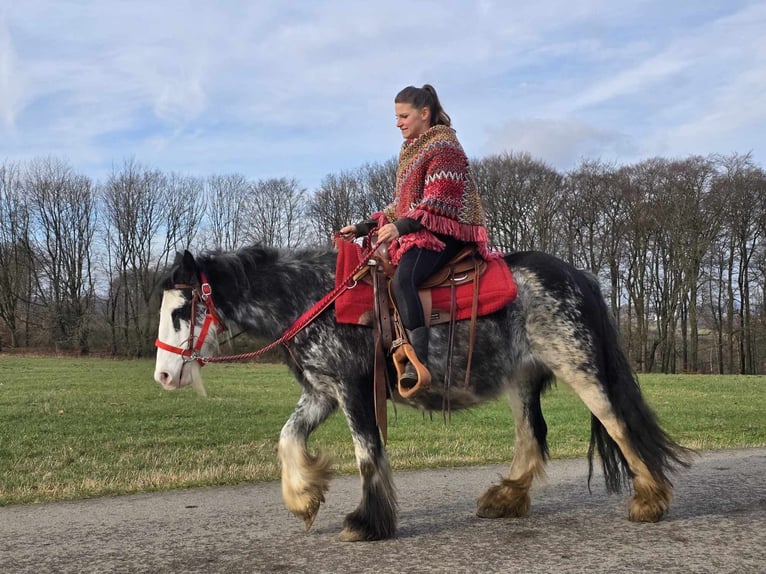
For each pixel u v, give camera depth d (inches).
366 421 175.2
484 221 188.2
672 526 176.2
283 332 184.5
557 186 1670.8
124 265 1959.9
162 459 332.2
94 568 154.9
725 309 1692.9
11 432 424.5
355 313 174.7
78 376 890.1
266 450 360.2
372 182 1829.5
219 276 186.2
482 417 498.3
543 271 184.5
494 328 180.9
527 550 159.5
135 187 1961.1
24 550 170.4
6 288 1914.4
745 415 532.4
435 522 189.8
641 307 1648.6
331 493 238.2
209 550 167.0
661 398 697.0
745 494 215.0
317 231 1927.9
